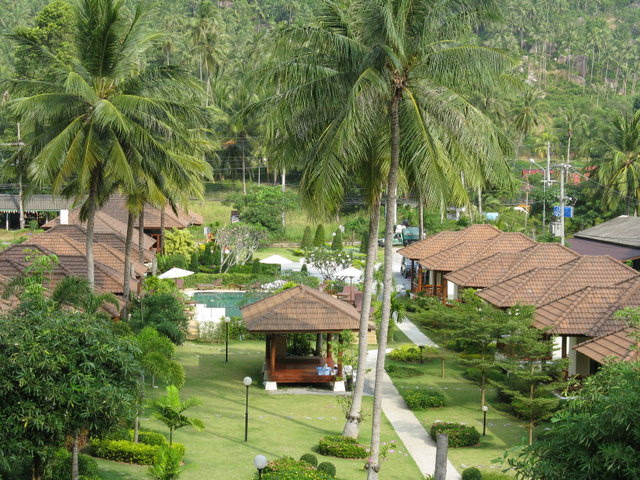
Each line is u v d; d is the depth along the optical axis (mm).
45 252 37594
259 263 67375
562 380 28906
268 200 92250
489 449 27094
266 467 22703
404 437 28469
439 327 48469
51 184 30516
